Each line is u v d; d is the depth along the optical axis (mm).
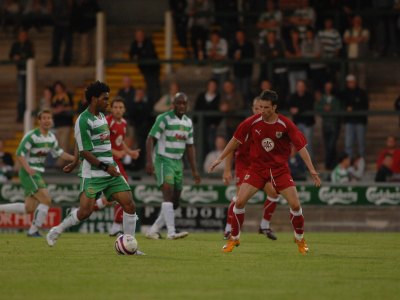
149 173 41031
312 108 57344
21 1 75688
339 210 52906
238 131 31375
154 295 21641
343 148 57594
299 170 55219
